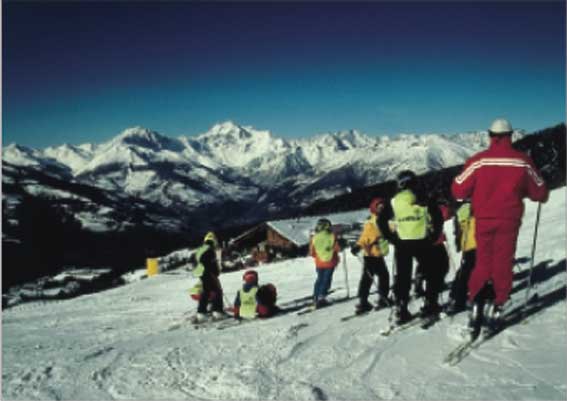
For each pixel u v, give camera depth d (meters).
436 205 6.73
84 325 12.94
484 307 6.05
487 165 5.66
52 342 10.21
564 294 6.89
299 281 17.48
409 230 6.62
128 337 10.16
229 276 23.47
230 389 5.21
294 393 4.95
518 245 12.55
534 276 8.53
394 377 5.16
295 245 49.91
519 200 5.62
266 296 10.21
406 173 6.75
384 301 8.59
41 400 5.25
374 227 8.44
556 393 4.37
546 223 15.65
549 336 5.55
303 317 9.12
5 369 6.60
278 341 7.13
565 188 22.66
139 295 21.39
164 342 8.16
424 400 4.57
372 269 8.45
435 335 6.13
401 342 6.12
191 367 6.12
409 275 6.70
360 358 5.83
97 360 6.81
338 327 7.54
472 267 7.14
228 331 8.76
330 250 10.13
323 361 5.96
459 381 4.86
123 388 5.52
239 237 54.81
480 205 5.71
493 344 5.57
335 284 14.02
